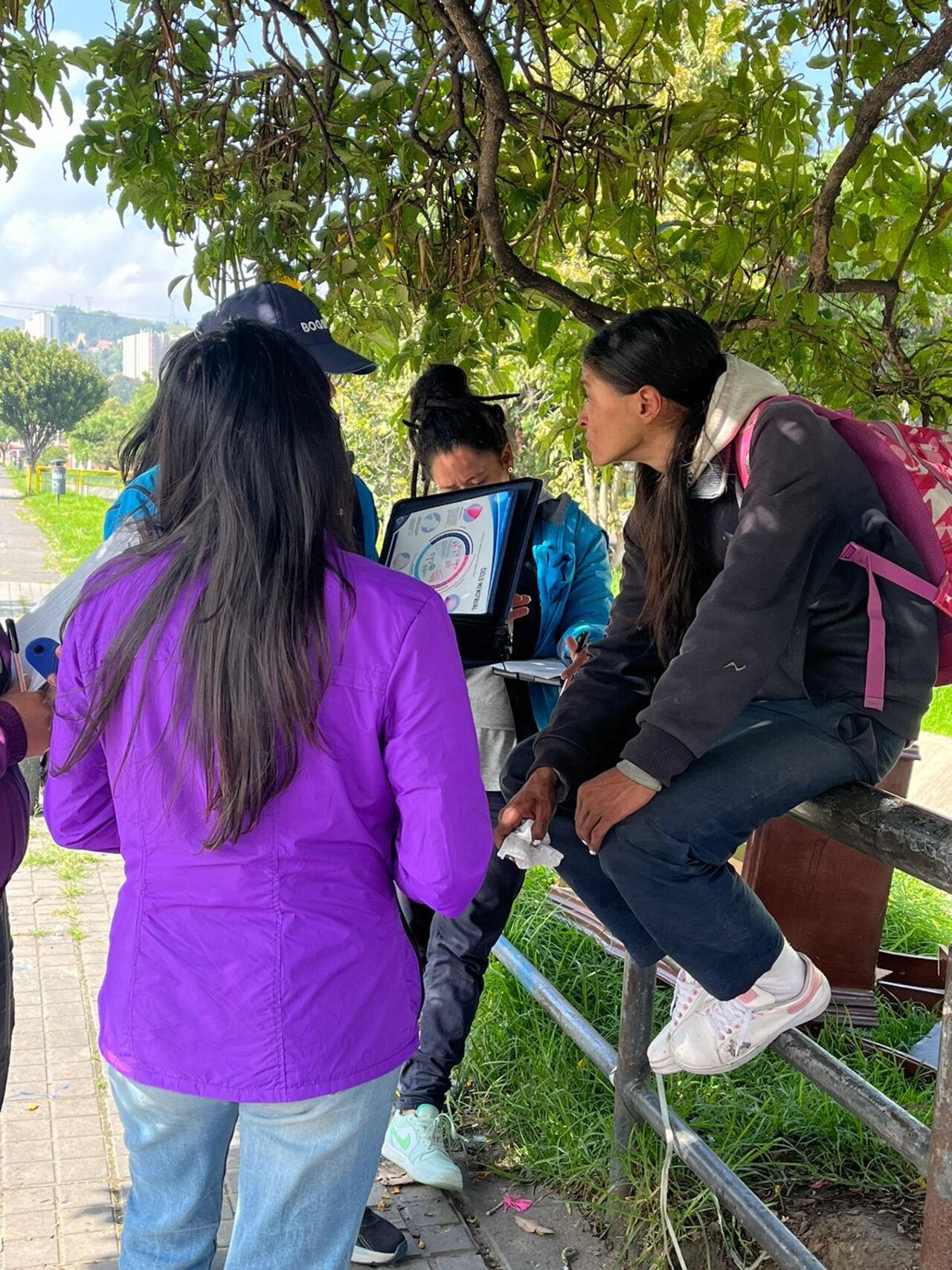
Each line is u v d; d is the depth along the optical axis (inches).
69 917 181.5
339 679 59.7
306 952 59.6
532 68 142.2
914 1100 122.9
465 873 62.2
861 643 74.8
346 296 139.2
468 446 115.8
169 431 60.4
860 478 73.9
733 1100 119.1
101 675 60.1
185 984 59.8
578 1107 123.9
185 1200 65.4
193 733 57.7
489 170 132.5
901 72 117.3
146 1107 62.1
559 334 161.0
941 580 74.1
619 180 142.2
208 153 151.4
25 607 534.6
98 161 143.1
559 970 152.5
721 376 78.7
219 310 103.6
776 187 141.4
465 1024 118.9
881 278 157.4
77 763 63.6
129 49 136.6
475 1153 122.6
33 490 1943.9
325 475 59.6
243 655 56.8
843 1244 99.7
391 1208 113.3
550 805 83.6
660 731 70.5
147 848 61.2
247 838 59.7
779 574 70.0
